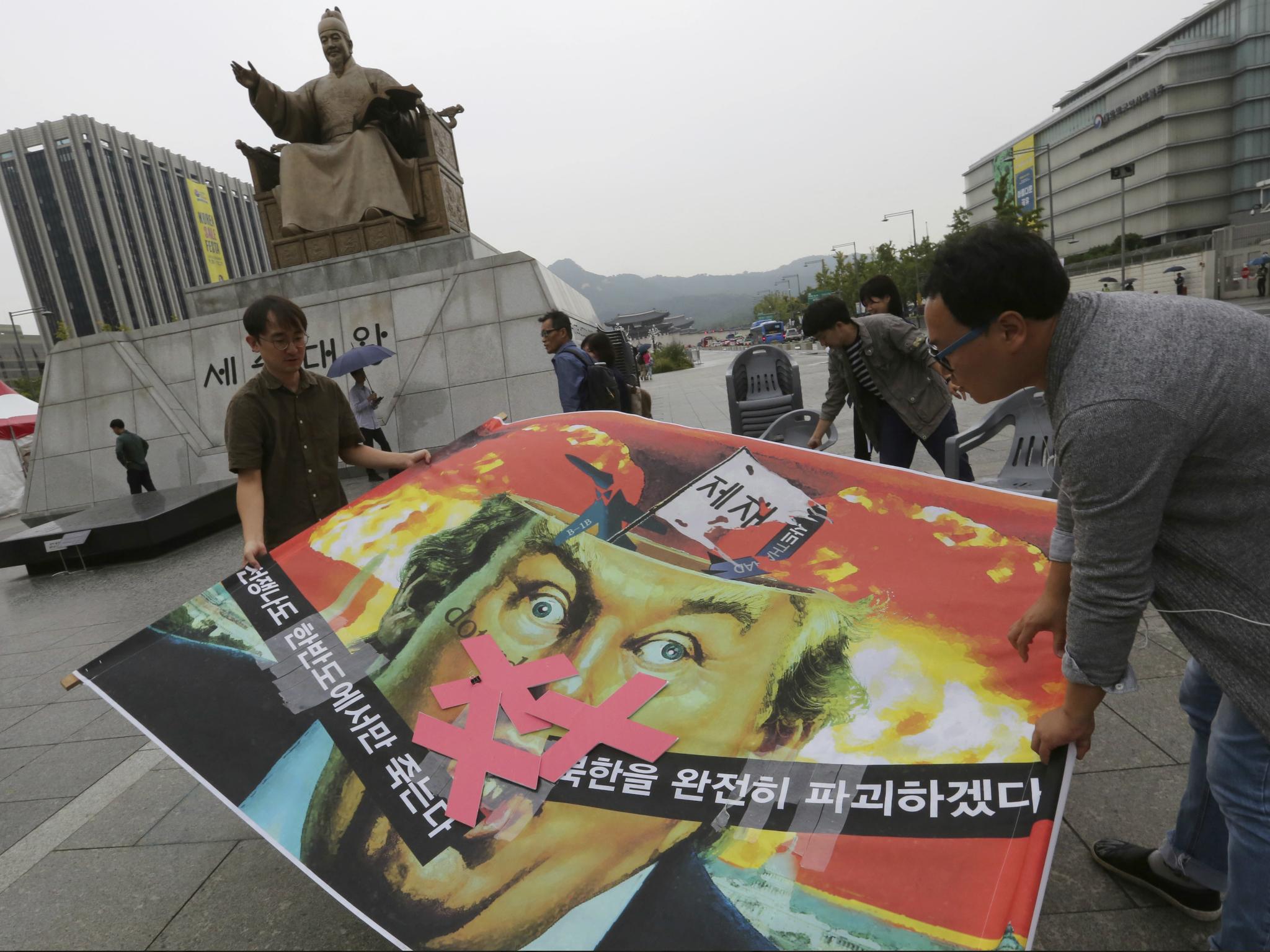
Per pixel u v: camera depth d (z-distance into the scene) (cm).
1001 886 135
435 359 1091
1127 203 7956
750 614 210
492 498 268
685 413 1385
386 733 193
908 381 395
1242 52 6988
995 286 128
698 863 150
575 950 138
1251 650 126
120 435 1070
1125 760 233
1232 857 142
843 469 260
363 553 251
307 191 1164
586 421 303
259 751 192
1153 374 119
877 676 187
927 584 211
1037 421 396
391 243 1155
